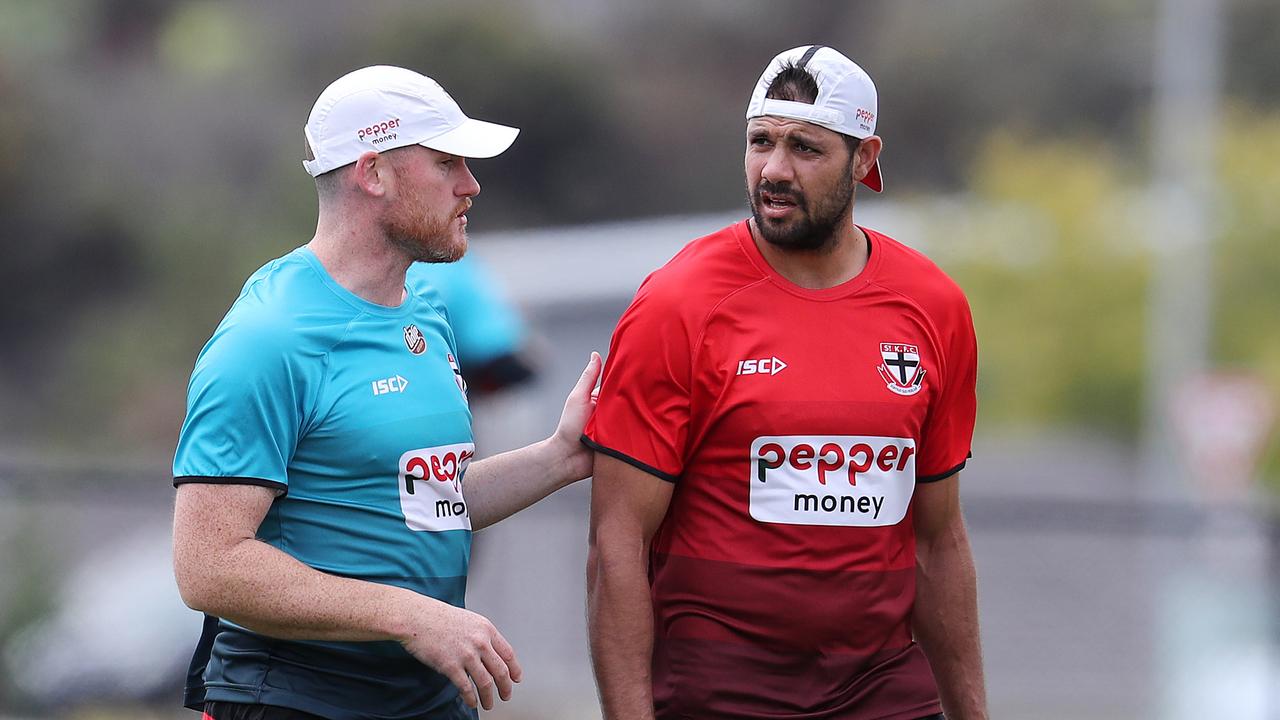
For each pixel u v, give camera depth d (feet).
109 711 123.85
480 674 44.19
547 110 458.91
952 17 508.94
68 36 450.30
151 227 386.52
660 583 50.80
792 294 49.44
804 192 47.88
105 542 159.02
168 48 452.35
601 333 196.65
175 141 404.57
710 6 530.27
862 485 49.08
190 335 372.99
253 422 43.52
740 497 49.03
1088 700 119.03
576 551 113.09
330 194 46.44
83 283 385.50
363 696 45.98
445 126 46.16
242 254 380.37
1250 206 293.23
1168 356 268.41
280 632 43.86
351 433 45.11
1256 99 453.99
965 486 284.61
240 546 43.16
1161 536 104.01
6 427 357.41
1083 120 489.67
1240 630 113.29
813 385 48.70
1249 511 104.06
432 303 50.16
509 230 449.89
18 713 120.06
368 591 44.01
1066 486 286.87
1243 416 214.07
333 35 459.73
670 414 48.96
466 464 48.47
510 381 72.54
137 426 354.33
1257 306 289.33
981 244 324.80
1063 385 320.09
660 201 475.72
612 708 49.47
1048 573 123.75
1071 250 318.65
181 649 143.43
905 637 51.52
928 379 50.11
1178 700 116.37
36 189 386.32
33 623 120.16
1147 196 372.38
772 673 49.44
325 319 45.37
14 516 116.47
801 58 48.37
